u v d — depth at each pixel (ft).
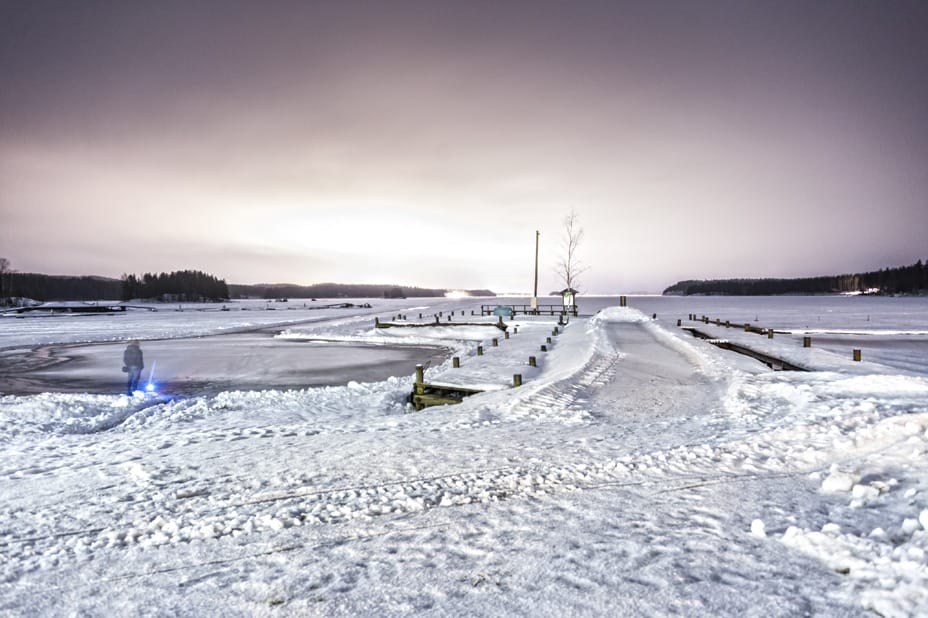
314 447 30.12
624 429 32.94
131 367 59.21
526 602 12.41
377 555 15.33
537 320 151.23
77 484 24.14
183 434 35.73
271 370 75.56
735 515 16.90
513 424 35.91
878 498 17.08
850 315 221.46
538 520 17.35
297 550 15.94
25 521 19.42
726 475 21.08
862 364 57.98
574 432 32.53
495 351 81.25
